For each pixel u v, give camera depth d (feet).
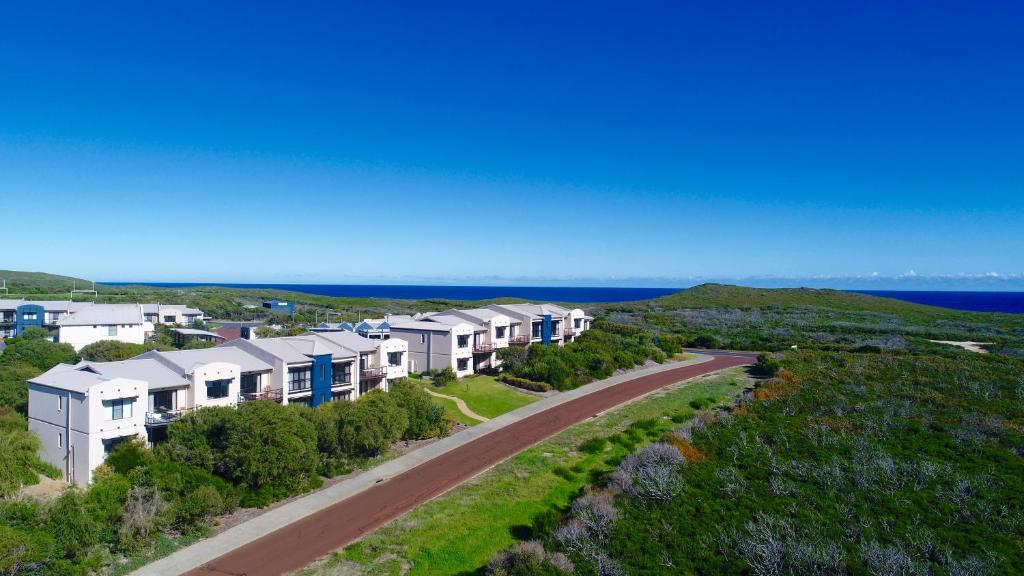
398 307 509.35
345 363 164.76
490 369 225.35
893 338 289.94
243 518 100.63
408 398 146.10
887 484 102.01
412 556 87.10
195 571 83.30
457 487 114.42
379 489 114.52
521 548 80.94
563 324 276.62
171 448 108.17
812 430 132.46
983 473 105.29
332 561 85.97
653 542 83.35
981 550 79.56
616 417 160.76
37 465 114.32
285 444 109.81
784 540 82.28
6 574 75.36
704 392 189.57
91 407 108.06
